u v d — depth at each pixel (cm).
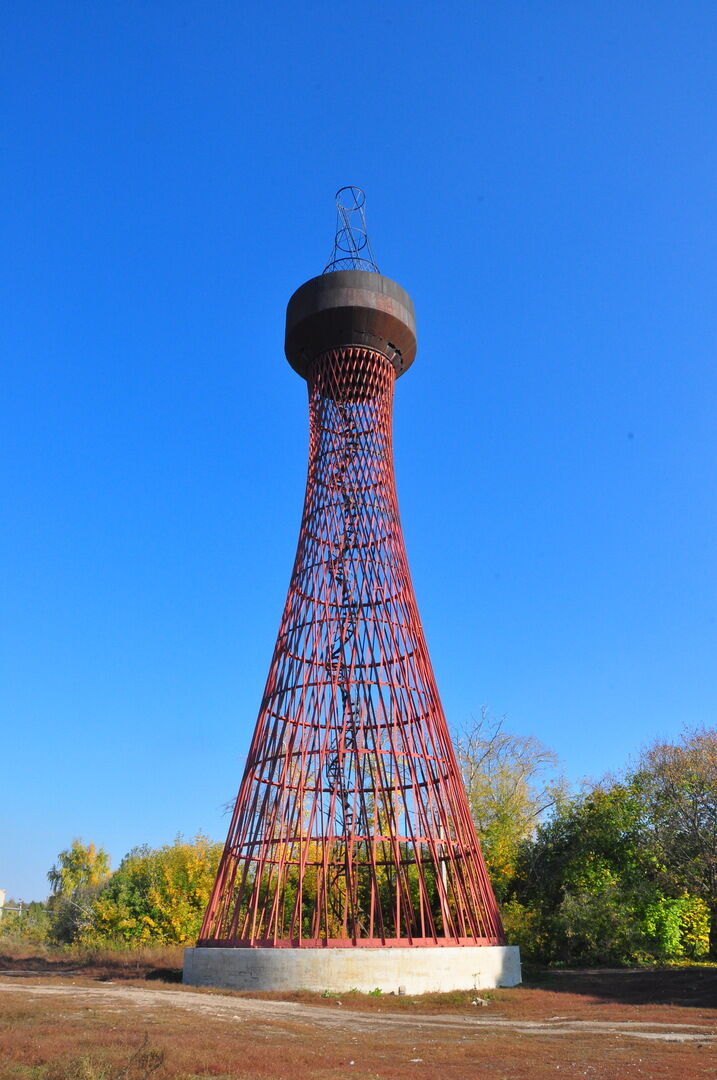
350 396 3541
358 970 2547
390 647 3178
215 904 2962
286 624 3234
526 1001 2352
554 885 4209
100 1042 1460
